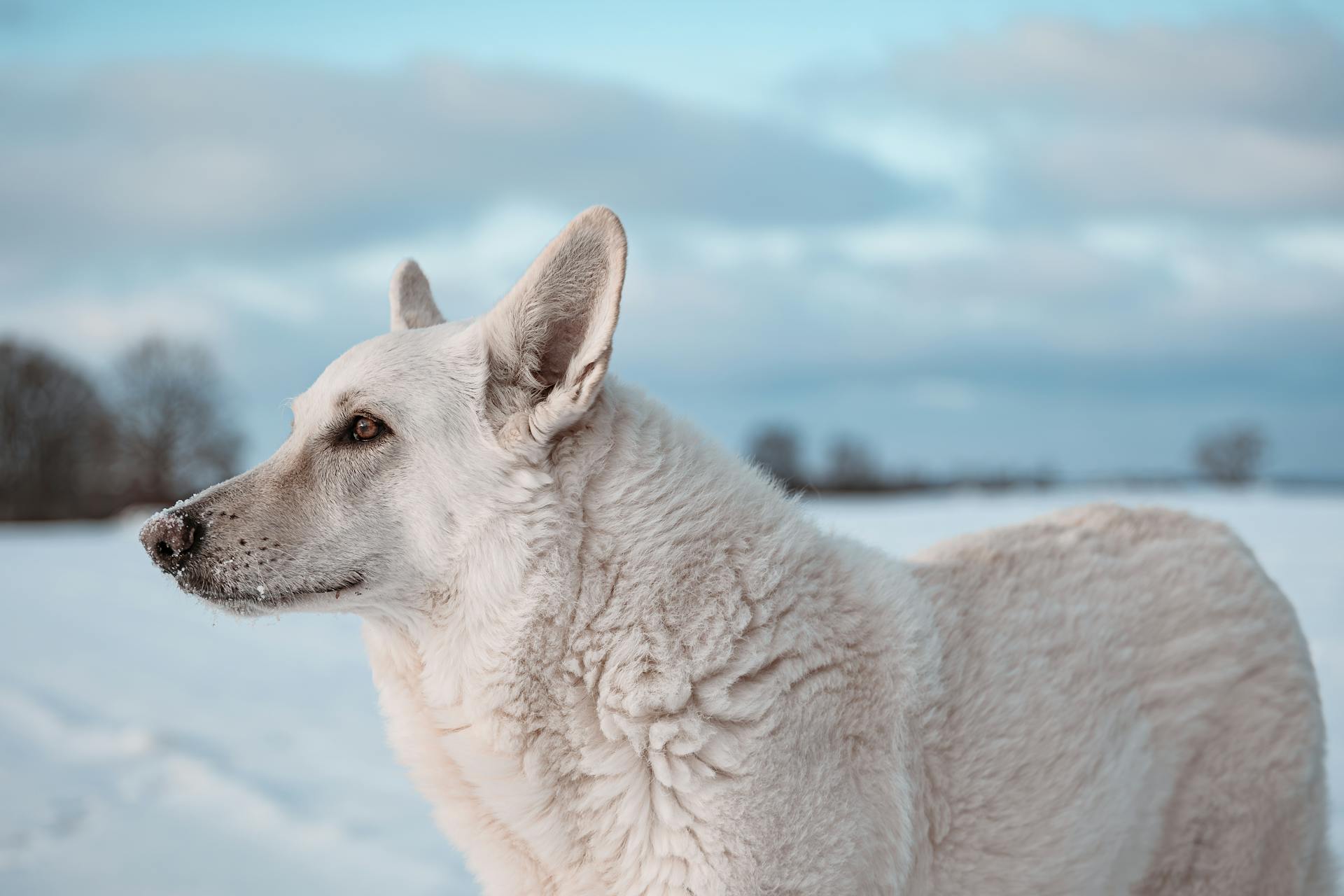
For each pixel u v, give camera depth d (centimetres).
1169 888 268
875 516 1912
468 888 393
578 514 246
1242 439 3744
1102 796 251
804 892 219
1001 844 243
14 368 4903
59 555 2034
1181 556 291
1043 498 2841
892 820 231
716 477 257
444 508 254
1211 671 272
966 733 246
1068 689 257
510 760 241
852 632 245
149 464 4681
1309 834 273
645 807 228
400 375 265
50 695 741
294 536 260
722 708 227
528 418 250
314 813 479
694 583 239
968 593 273
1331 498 2678
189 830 461
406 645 261
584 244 253
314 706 707
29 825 467
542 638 242
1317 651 629
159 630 1070
